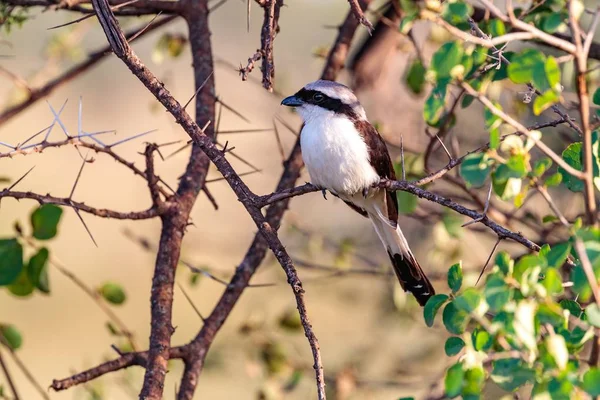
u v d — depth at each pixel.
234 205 19.20
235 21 21.02
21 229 9.27
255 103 16.00
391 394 13.61
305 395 13.03
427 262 13.41
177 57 12.43
